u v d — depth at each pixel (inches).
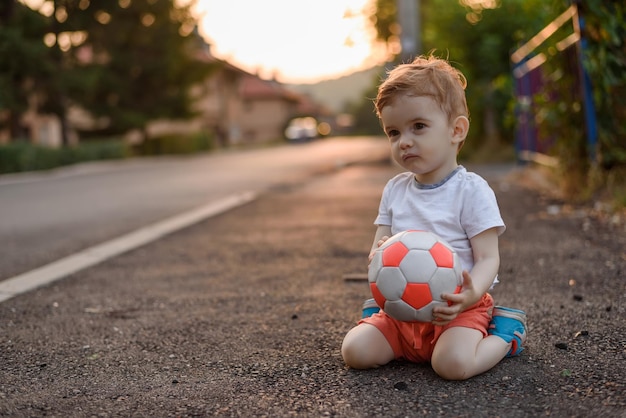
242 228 256.8
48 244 244.4
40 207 392.8
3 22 930.1
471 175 97.0
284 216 285.0
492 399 85.0
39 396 92.6
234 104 2235.5
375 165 604.4
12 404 89.7
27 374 102.1
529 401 83.7
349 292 148.8
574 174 269.6
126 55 1141.7
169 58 1175.6
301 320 127.3
